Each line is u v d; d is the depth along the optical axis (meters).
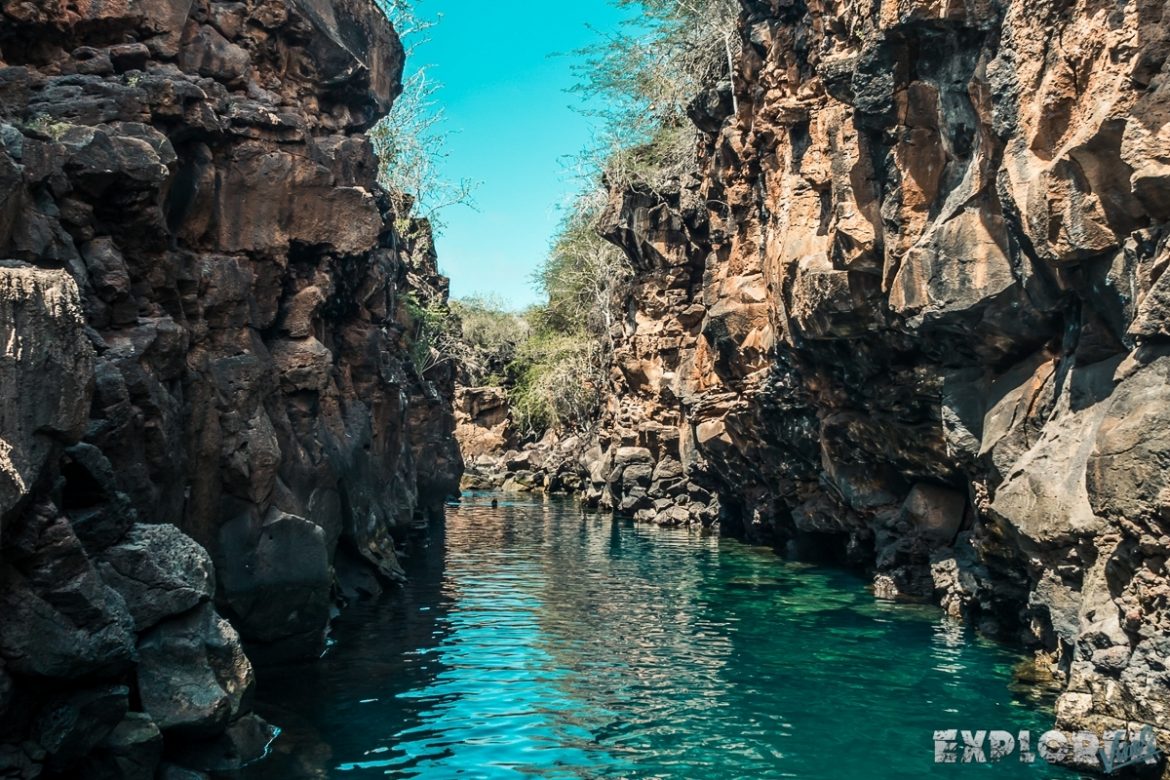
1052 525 10.17
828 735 10.13
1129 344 9.45
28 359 6.75
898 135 13.73
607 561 24.38
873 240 14.98
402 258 35.03
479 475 57.47
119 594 7.75
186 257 11.99
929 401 16.56
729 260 25.17
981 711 10.96
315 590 12.91
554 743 9.79
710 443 27.78
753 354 23.86
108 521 8.40
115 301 10.18
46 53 11.97
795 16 18.73
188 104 12.27
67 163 10.01
